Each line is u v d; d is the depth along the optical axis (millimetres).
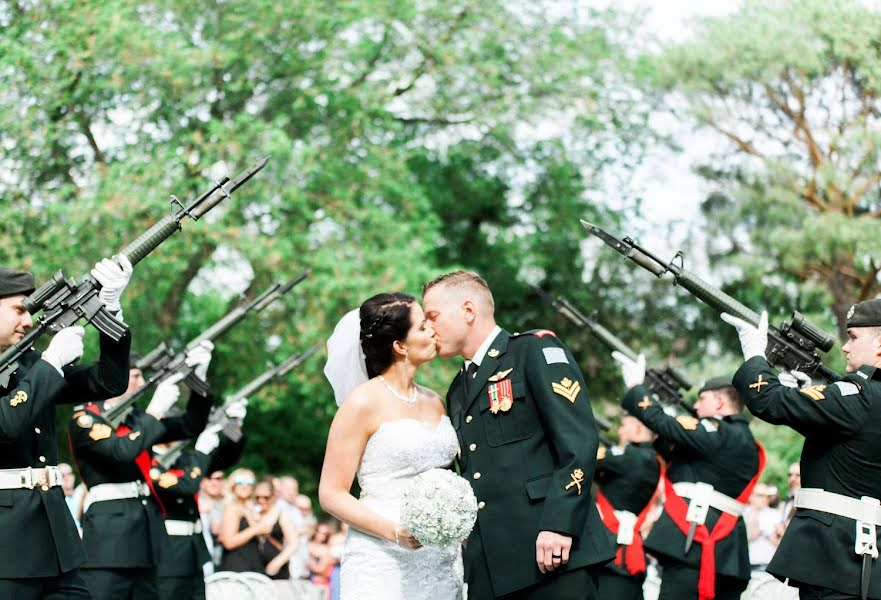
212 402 9961
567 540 5602
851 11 20344
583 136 24734
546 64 23109
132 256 6816
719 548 8914
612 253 25625
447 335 6086
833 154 21031
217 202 7043
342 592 5992
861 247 20000
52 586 6477
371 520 5785
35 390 6242
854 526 6211
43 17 19297
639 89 23391
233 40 19953
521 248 26391
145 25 19359
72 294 6621
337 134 21016
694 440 8906
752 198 21328
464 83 23500
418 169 25703
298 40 20734
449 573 6047
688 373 24672
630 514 9719
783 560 6367
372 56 22531
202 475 10344
